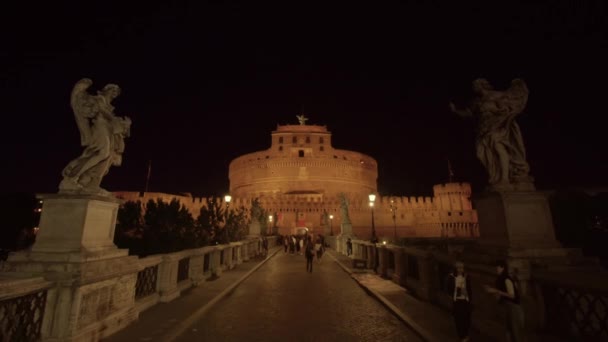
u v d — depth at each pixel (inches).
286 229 2529.5
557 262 219.9
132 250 647.1
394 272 505.7
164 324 265.3
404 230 2625.5
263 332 263.0
